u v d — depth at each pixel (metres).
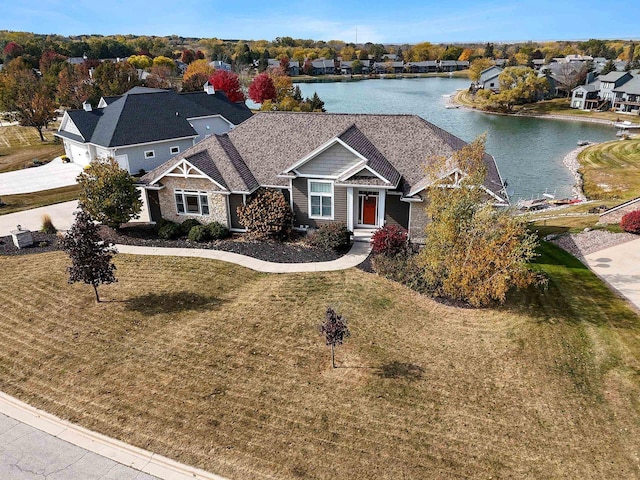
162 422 12.55
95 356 15.53
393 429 12.23
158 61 129.50
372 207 25.84
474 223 17.66
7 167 45.81
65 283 20.75
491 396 13.45
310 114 28.77
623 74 92.88
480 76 127.25
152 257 23.73
